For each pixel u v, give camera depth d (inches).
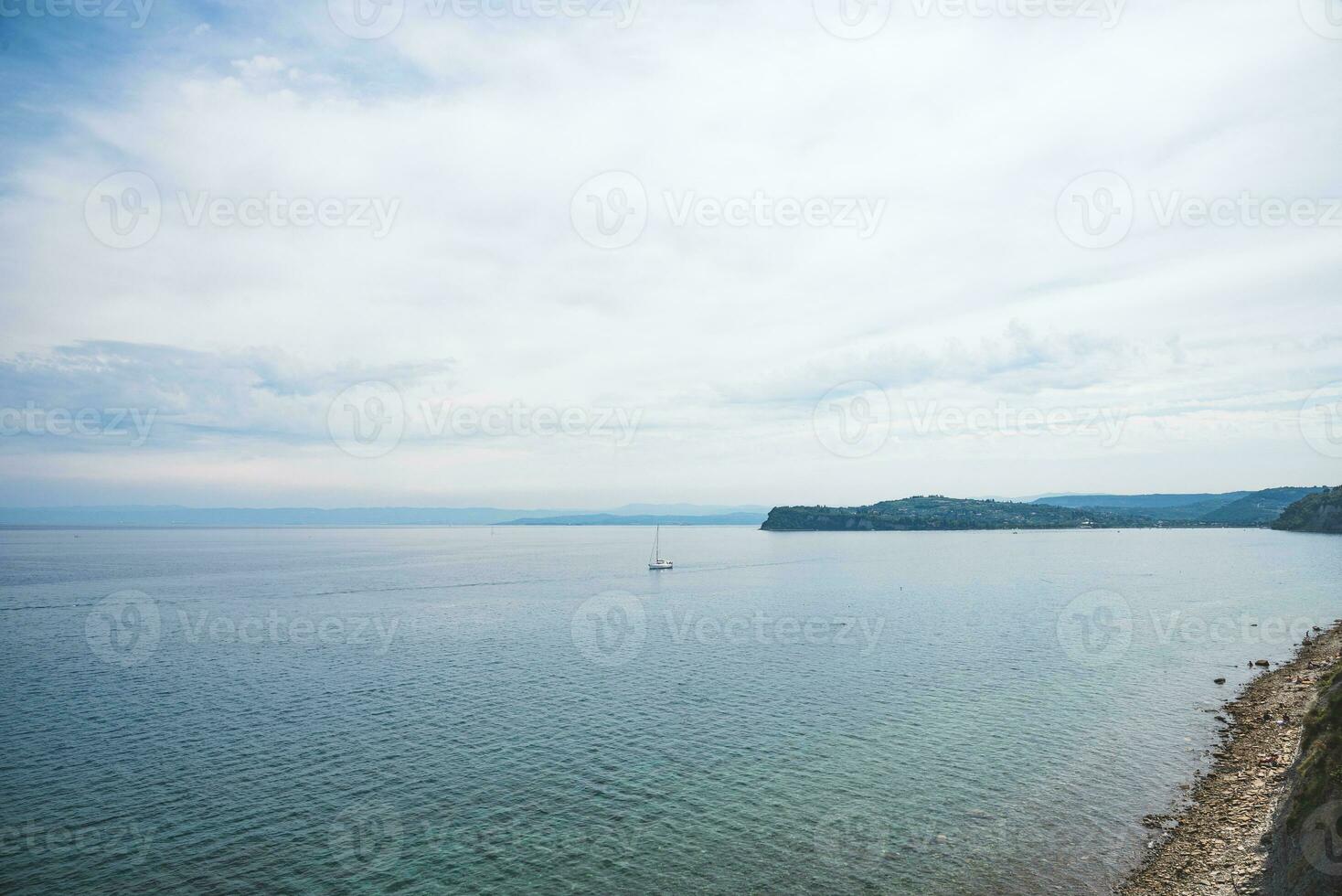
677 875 1232.2
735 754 1779.0
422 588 5634.8
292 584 5866.1
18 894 1163.9
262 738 1894.7
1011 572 6688.0
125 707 2187.5
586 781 1617.9
